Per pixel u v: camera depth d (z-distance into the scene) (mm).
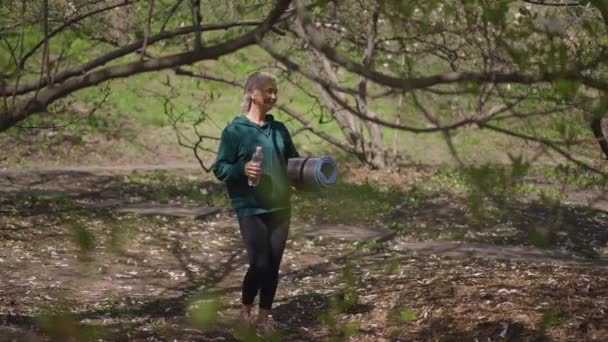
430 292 7824
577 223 11914
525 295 7453
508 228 11664
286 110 18281
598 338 6383
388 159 20438
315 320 7477
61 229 10844
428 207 13367
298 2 3441
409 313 4168
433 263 9703
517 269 9078
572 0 5719
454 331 6762
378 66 12094
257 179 6449
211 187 15719
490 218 12016
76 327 2715
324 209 12875
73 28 6527
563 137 3180
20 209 12102
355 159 20828
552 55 3279
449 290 7797
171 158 20625
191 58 4246
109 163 19516
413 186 15453
